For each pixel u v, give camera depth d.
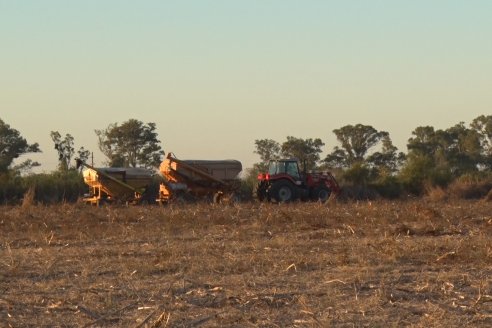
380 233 75.88
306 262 54.91
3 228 86.94
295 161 142.88
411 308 40.66
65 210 112.69
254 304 41.59
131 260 57.22
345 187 170.12
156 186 150.75
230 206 117.06
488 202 133.75
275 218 92.81
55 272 52.78
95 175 135.62
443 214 101.19
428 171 175.12
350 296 43.62
